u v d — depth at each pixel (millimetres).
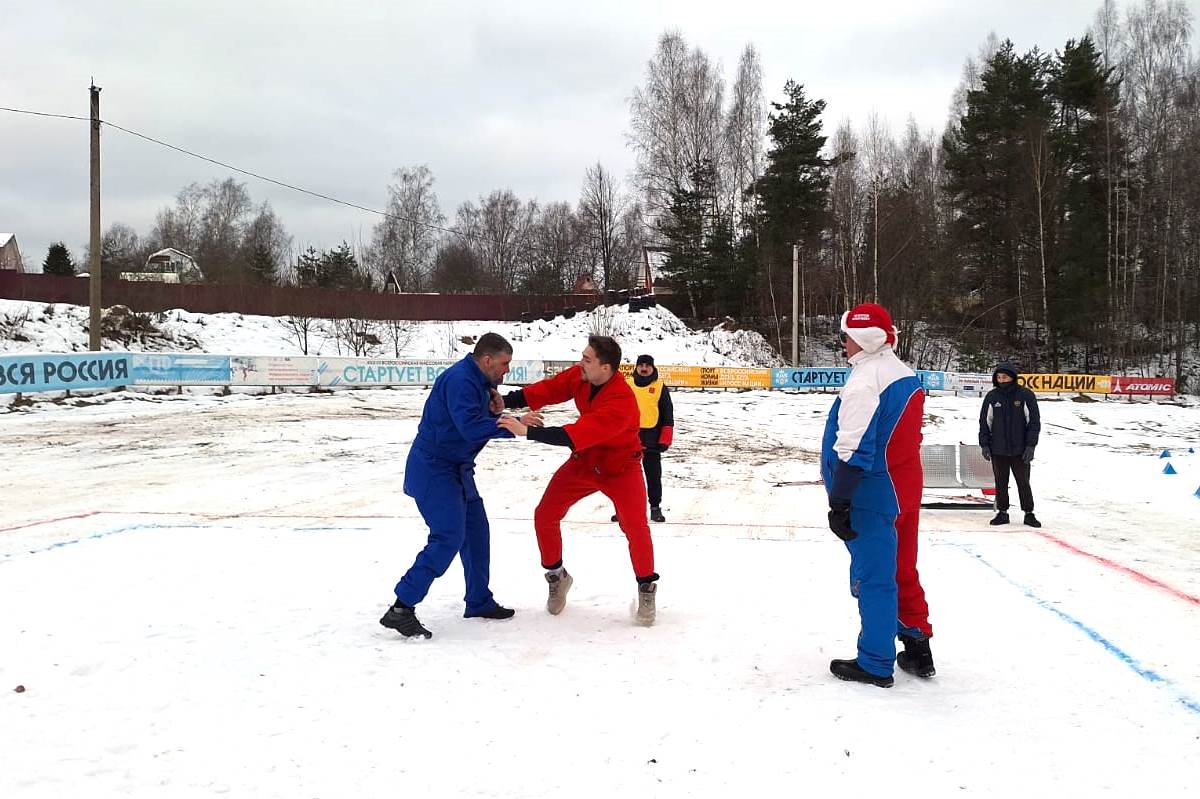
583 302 42406
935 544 6445
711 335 38906
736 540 6500
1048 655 3711
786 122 43000
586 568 5391
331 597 4484
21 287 31047
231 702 3006
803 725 2896
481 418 3750
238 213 67750
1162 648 3820
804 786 2465
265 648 3594
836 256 42719
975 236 43906
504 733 2803
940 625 4168
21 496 8328
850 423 3197
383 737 2756
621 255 51625
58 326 27969
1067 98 43188
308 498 8438
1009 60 44281
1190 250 39312
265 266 49375
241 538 6121
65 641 3615
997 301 43094
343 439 14047
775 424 20359
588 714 2971
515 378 27594
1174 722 2967
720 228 43469
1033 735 2848
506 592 4758
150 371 20375
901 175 50188
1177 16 41719
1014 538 6863
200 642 3646
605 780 2488
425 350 35531
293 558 5457
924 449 8797
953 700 3168
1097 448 17203
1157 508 8875
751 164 44750
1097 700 3176
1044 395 32781
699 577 5156
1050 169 40156
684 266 43844
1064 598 4746
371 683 3225
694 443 15742
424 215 58594
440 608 4359
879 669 3295
